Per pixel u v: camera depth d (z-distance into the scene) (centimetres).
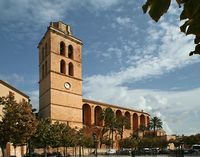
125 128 14088
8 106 4847
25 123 4784
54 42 10375
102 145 12231
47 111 10069
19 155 7244
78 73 10844
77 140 8988
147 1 288
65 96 10288
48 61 10294
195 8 283
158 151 10381
